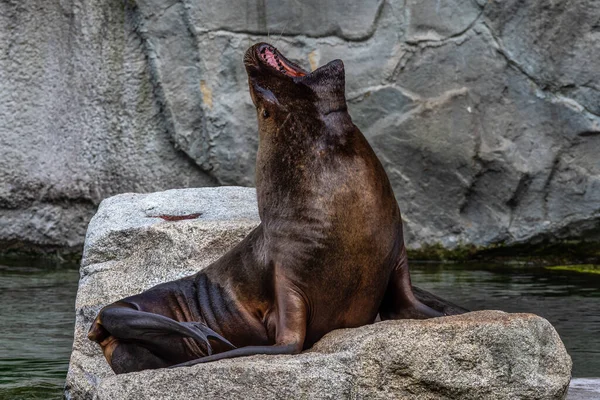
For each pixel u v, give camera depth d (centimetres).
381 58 4450
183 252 2339
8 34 4697
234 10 4531
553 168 4362
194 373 1583
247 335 1844
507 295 3378
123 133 4662
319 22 4488
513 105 4397
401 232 1836
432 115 4397
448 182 4431
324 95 1811
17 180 4653
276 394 1562
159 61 4588
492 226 4419
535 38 4350
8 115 4681
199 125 4572
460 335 1595
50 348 2619
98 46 4678
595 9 4303
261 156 1848
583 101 4338
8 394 2156
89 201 4662
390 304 1866
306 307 1766
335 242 1739
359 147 1798
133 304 1880
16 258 4631
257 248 1853
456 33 4406
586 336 2688
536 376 1606
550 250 4422
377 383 1583
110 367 2089
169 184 4650
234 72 4544
